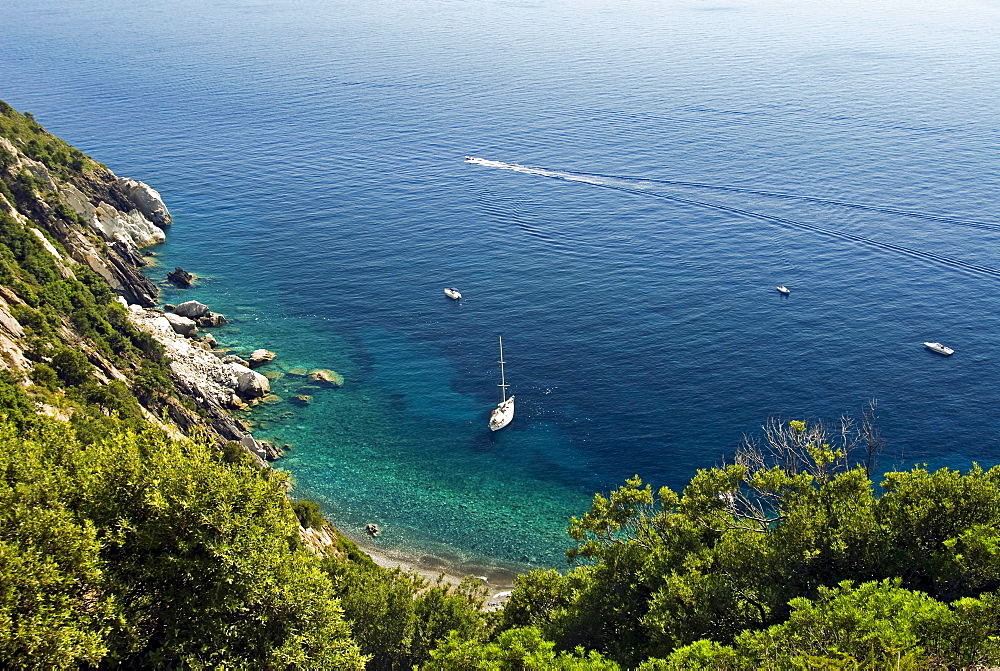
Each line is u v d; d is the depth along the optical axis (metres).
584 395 108.62
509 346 122.00
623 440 99.38
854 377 108.62
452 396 110.19
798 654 30.97
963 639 29.11
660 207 178.00
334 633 38.59
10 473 35.41
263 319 132.25
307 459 97.69
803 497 43.81
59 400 73.69
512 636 36.09
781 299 132.12
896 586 32.81
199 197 192.62
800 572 39.12
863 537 38.16
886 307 127.88
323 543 75.12
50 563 30.64
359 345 124.19
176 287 143.00
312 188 198.88
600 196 186.38
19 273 95.25
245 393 109.38
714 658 30.69
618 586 43.72
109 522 35.59
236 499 37.84
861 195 175.12
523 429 102.38
